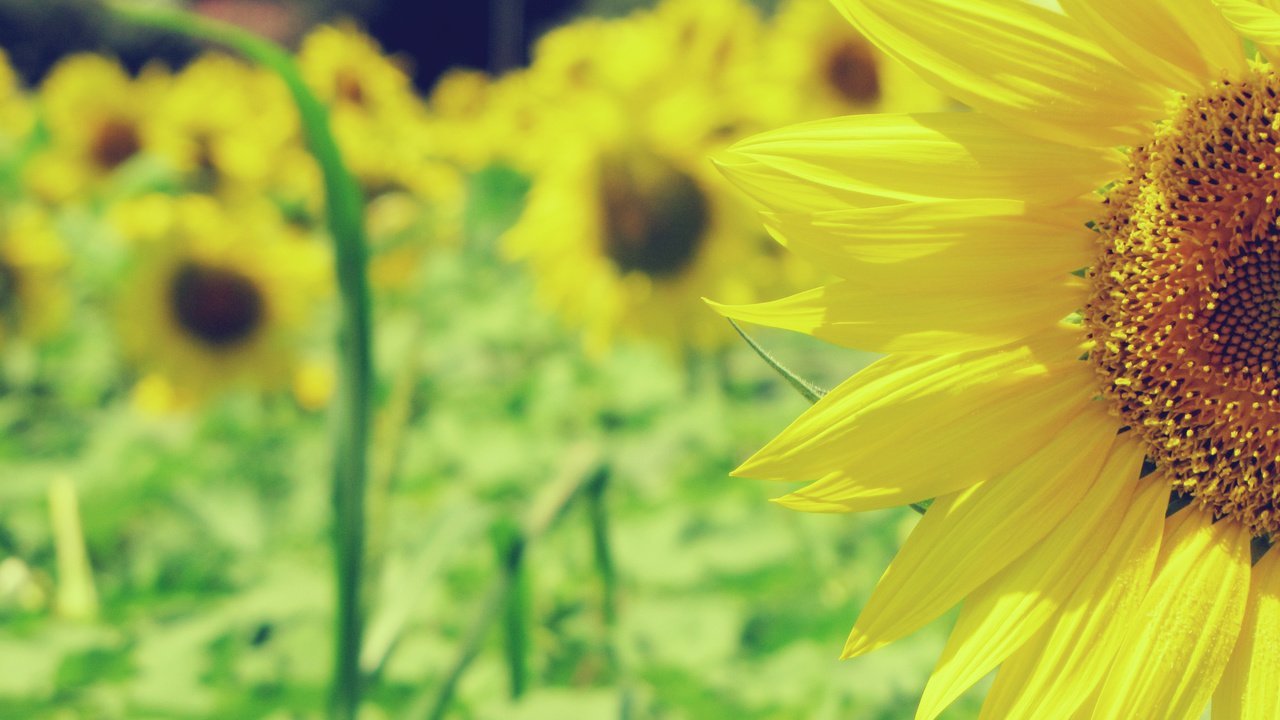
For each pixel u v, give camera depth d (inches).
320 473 76.9
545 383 80.4
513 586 61.0
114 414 85.6
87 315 95.3
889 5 48.4
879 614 50.2
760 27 84.4
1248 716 47.6
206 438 84.0
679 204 80.4
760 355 48.9
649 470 74.4
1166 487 51.8
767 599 67.7
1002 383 51.3
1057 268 51.0
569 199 81.2
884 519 67.9
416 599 60.5
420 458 76.4
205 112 96.3
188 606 68.7
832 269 49.1
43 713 64.6
